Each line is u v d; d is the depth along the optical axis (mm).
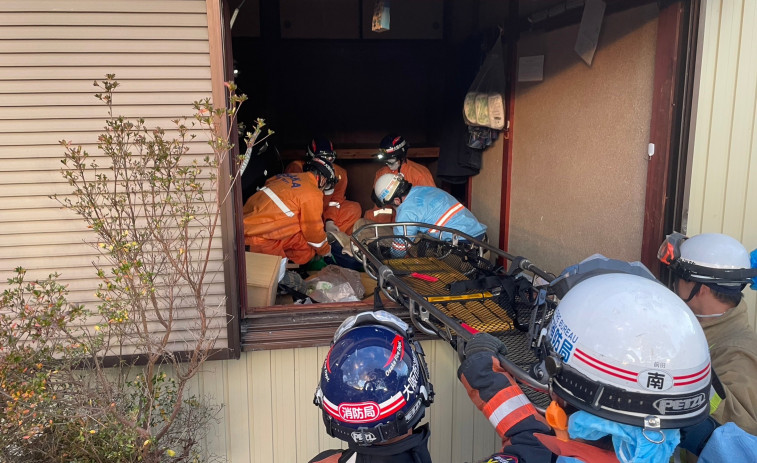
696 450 1368
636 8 2568
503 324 2229
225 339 2248
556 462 1081
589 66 2977
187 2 2029
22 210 2070
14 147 2033
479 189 4637
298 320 2441
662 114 2355
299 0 5066
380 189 3662
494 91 3936
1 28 1966
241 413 2467
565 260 3273
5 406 1839
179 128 1970
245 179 4711
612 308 1079
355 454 1382
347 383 1316
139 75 2049
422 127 5668
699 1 2205
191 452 2318
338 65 5379
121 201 1927
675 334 1035
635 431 1021
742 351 1684
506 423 1233
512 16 3855
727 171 2377
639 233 2576
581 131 3057
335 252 3762
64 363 1930
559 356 1122
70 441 1968
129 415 1995
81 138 2057
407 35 5289
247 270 2654
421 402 1380
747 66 2312
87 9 1988
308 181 3633
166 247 1932
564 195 3277
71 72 2018
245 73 5090
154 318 2191
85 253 2117
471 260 2951
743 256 1796
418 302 2086
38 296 1804
